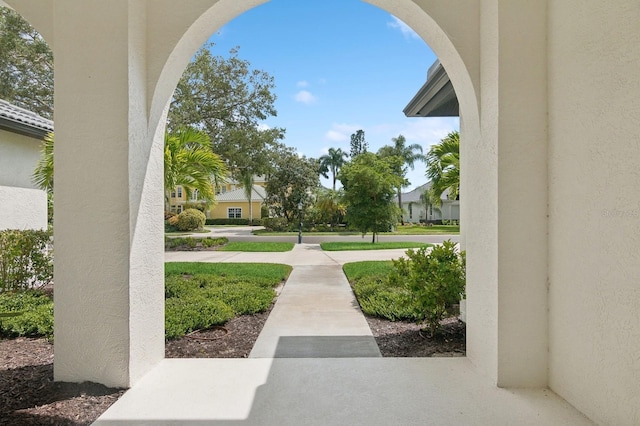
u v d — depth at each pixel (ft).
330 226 103.04
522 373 10.25
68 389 10.09
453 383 10.55
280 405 9.36
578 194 8.91
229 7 11.54
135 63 10.39
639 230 7.18
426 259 14.55
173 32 11.06
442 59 12.30
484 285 11.07
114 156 10.14
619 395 7.70
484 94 10.93
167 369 11.57
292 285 26.02
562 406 9.25
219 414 8.93
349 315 18.08
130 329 10.26
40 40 64.54
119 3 10.05
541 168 10.17
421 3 11.13
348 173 60.23
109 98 10.11
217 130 75.20
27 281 23.02
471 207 12.01
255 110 76.43
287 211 107.55
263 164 79.10
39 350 13.30
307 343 14.08
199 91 72.08
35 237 22.97
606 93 7.98
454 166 23.53
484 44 10.89
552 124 9.94
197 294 20.75
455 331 15.28
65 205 10.27
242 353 13.17
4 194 24.31
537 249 10.20
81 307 10.32
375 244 57.16
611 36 7.83
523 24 10.09
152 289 11.58
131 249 10.28
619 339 7.68
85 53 10.12
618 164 7.67
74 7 10.12
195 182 33.24
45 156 27.81
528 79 10.12
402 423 8.57
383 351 13.28
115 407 9.23
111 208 10.17
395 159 71.20
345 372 11.33
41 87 65.82
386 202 59.16
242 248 52.95
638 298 7.22
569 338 9.32
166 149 28.02
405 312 16.98
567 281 9.36
